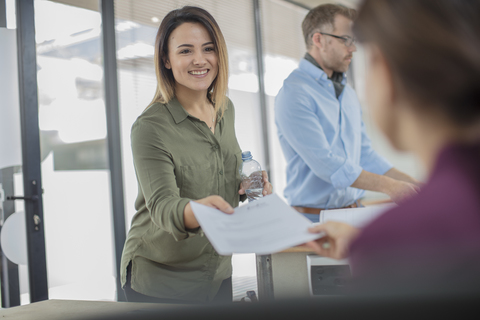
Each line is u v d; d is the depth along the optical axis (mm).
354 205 2047
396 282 285
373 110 352
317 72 1968
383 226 307
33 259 2494
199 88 1278
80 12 2854
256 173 1438
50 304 856
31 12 2568
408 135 341
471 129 304
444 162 309
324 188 1956
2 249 2400
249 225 767
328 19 1896
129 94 3090
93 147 2875
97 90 2926
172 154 1211
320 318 288
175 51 1255
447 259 274
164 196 1088
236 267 2648
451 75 289
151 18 3268
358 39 340
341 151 2033
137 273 1296
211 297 1358
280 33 4477
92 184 2850
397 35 304
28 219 2502
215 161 1337
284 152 2098
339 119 2027
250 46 4125
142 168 1159
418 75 301
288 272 1041
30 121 2539
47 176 2623
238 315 295
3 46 2471
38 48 2623
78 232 2750
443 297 270
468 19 286
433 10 293
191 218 951
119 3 3070
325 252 664
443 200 293
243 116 3982
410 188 1610
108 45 2977
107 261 2889
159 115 1235
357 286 304
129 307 797
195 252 1285
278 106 1997
